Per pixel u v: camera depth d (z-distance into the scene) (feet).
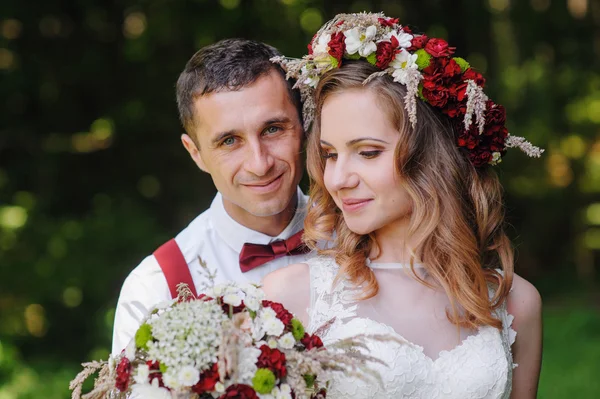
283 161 8.79
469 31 31.89
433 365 7.60
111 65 27.17
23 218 25.12
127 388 6.48
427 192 7.95
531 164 37.93
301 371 6.41
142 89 27.48
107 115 27.48
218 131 8.61
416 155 7.93
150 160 28.32
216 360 6.29
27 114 26.91
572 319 27.96
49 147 27.17
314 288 8.09
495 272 8.46
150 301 9.34
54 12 26.30
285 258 9.53
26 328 23.44
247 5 27.07
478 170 8.46
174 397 6.21
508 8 34.96
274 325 6.53
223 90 8.52
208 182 28.45
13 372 21.03
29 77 26.08
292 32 27.45
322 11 27.89
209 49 8.87
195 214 28.12
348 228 8.30
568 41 35.68
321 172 8.47
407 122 7.71
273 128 8.73
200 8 26.84
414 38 8.02
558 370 23.00
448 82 7.92
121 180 28.12
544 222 38.81
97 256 24.73
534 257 38.32
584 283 36.42
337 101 7.75
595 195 40.01
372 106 7.63
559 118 37.70
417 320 7.90
